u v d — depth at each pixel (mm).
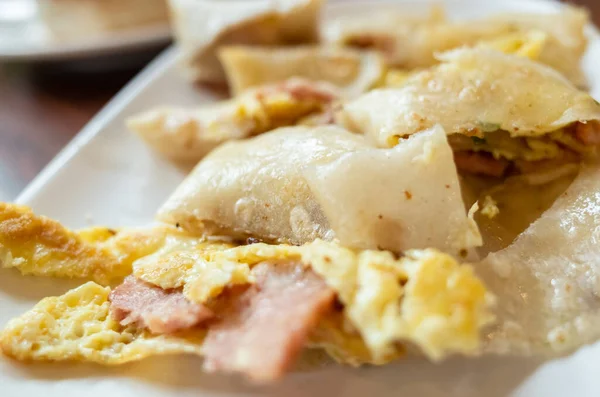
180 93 250
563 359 139
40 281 163
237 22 244
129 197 201
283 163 168
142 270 157
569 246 153
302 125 202
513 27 235
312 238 158
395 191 148
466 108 167
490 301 132
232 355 134
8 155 247
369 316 132
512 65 173
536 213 167
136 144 220
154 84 247
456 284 131
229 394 143
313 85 226
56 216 191
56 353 147
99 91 286
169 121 215
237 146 185
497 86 169
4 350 148
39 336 149
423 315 128
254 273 148
